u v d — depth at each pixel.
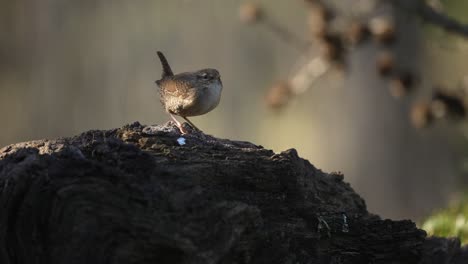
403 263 6.92
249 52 30.92
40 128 31.72
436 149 20.70
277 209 6.61
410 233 6.94
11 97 31.39
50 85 31.72
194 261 5.87
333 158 21.53
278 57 30.64
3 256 6.12
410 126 20.69
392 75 13.68
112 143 6.40
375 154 20.88
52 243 5.95
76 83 31.84
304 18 27.95
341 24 13.14
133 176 6.09
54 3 31.42
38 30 31.48
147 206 5.94
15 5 31.09
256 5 14.17
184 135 6.95
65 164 6.11
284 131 28.20
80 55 31.77
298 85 13.73
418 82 13.85
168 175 6.25
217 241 5.95
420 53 19.95
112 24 31.67
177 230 5.87
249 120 30.80
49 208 5.97
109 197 5.91
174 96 8.20
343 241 6.84
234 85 31.12
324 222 6.79
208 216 5.99
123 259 5.86
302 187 6.82
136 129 7.04
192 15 31.08
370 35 13.14
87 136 6.91
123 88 31.78
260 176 6.58
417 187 20.77
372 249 6.88
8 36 31.19
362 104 20.80
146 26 31.44
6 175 6.27
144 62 31.55
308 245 6.69
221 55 31.17
